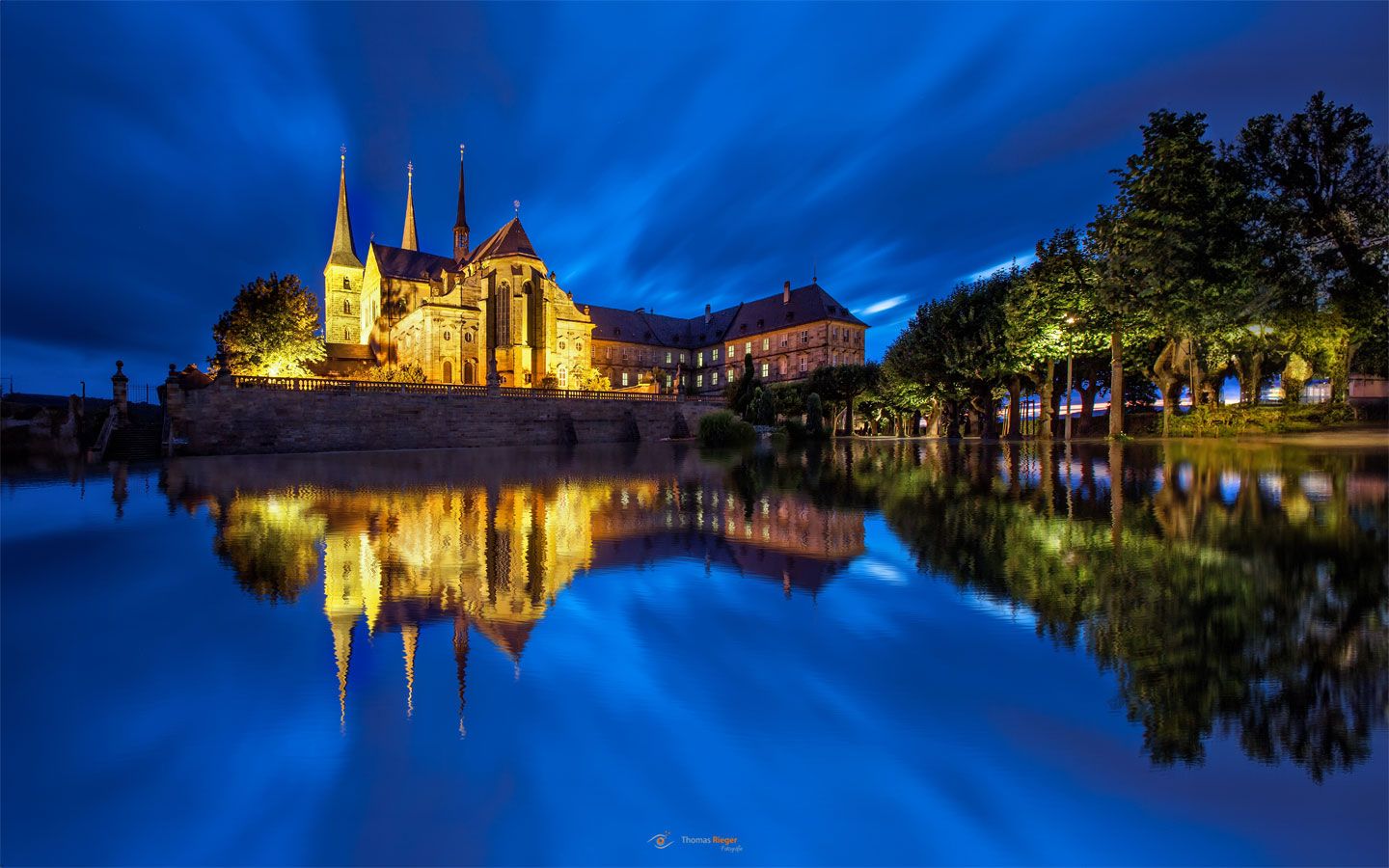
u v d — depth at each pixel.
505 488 18.25
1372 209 24.42
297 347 56.56
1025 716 4.11
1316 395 32.91
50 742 4.08
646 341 113.12
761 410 57.09
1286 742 3.66
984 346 37.84
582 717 4.32
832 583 7.30
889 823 3.20
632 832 3.20
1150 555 7.80
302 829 3.25
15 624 6.29
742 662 5.14
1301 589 6.25
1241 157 27.05
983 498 13.47
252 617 6.48
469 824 3.29
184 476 22.31
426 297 83.06
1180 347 28.42
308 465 28.22
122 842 3.19
